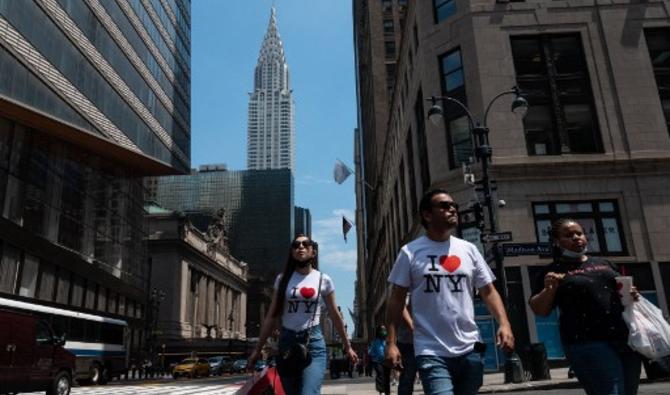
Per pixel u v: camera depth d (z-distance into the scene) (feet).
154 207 300.61
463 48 88.84
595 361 13.16
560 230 14.76
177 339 248.32
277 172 621.72
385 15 260.42
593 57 86.43
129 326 181.37
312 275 18.83
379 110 248.32
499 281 53.52
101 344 94.89
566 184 79.66
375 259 277.85
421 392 46.16
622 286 13.51
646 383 41.78
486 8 89.15
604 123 83.15
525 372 53.21
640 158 80.23
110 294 165.78
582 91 85.51
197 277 293.23
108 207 165.37
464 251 13.33
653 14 88.12
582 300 13.70
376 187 247.50
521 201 78.95
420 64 99.09
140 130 176.55
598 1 88.94
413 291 13.07
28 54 110.42
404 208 137.28
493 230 55.21
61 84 124.57
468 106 86.12
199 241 301.22
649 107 83.61
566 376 55.83
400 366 12.59
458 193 82.89
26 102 108.78
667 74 86.22
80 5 137.08
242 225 604.49
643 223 78.23
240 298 385.70
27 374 44.96
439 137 88.99
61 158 137.49
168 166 183.01
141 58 182.29
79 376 86.99
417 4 99.81
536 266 75.87
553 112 84.58
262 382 17.46
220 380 119.24
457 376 12.30
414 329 12.85
